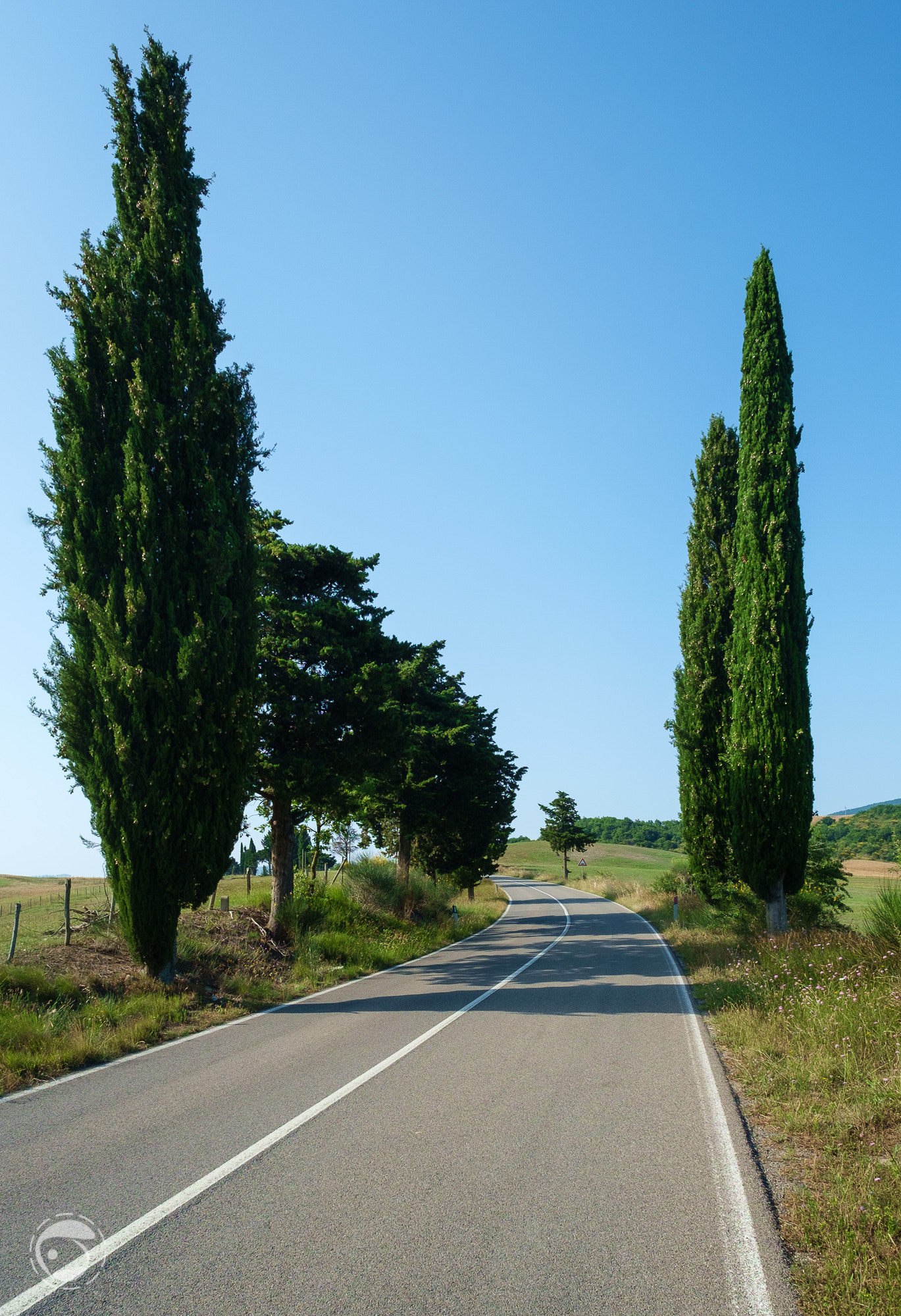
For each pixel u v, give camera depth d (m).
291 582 23.27
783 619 18.89
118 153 15.70
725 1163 5.54
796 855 18.59
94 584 14.07
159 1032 10.59
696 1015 11.68
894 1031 8.38
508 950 22.67
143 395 14.34
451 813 34.19
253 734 14.70
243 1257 4.16
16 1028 9.23
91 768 13.63
